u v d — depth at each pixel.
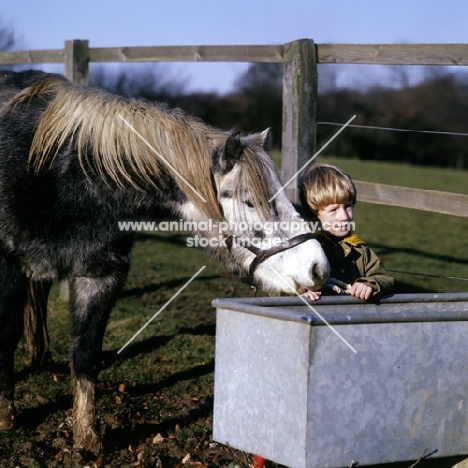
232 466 2.89
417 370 2.44
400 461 2.47
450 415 2.52
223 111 23.72
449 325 2.47
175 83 22.03
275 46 4.52
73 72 5.98
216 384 2.65
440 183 16.31
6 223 3.10
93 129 3.10
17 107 3.26
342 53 4.34
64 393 3.88
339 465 2.34
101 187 3.10
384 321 2.34
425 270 8.12
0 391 3.34
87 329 3.22
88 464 2.99
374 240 10.25
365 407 2.36
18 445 3.15
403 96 24.08
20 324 3.31
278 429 2.38
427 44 4.01
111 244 3.17
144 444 3.20
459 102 23.80
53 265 3.18
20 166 3.09
